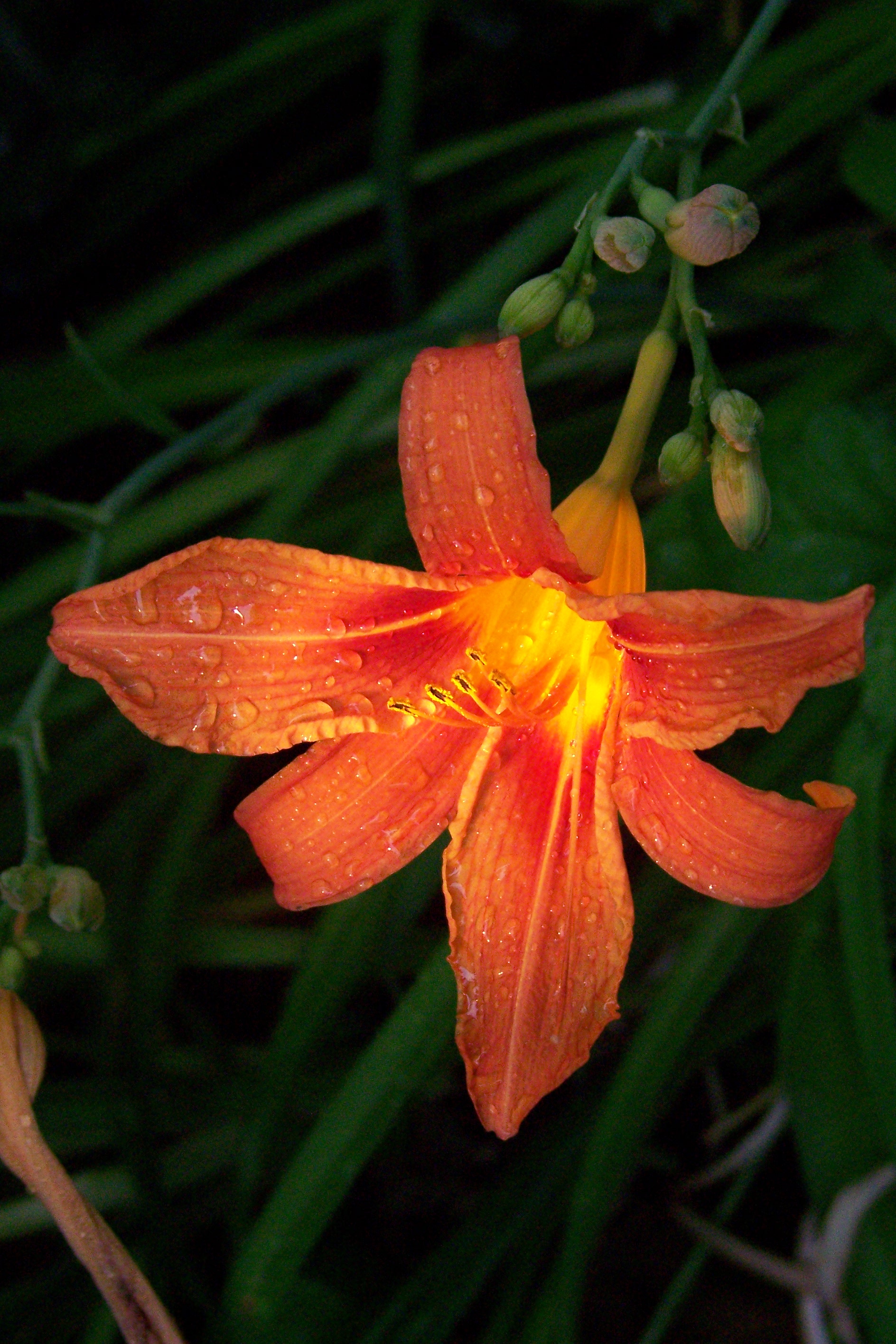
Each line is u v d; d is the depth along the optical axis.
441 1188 0.55
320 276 0.65
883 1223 0.47
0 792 0.56
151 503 0.56
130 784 0.63
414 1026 0.47
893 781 0.49
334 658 0.40
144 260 0.73
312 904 0.41
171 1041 0.58
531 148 0.71
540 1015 0.41
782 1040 0.48
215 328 0.68
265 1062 0.51
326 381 0.68
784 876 0.39
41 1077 0.42
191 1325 0.53
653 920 0.53
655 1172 0.55
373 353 0.49
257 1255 0.48
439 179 0.72
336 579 0.39
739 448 0.39
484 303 0.52
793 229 0.64
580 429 0.56
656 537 0.50
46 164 0.66
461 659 0.41
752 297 0.54
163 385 0.57
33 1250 0.55
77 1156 0.57
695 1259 0.51
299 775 0.41
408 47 0.57
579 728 0.42
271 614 0.39
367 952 0.51
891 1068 0.45
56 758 0.58
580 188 0.52
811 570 0.49
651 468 0.57
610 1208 0.48
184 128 0.67
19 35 0.69
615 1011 0.41
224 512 0.56
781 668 0.37
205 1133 0.54
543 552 0.38
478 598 0.41
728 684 0.38
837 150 0.57
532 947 0.41
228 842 0.57
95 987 0.56
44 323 0.71
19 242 0.68
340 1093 0.48
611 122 0.64
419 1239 0.55
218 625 0.39
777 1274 0.50
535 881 0.41
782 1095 0.51
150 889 0.53
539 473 0.37
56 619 0.38
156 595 0.39
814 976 0.49
